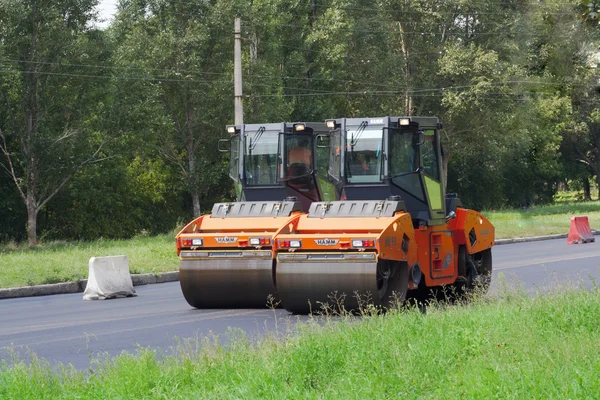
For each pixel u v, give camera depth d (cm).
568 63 7525
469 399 806
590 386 816
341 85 7531
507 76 7212
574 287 1673
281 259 1700
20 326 1739
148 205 6512
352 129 1894
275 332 1466
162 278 2766
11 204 5709
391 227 1672
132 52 5859
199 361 1052
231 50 6206
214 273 1841
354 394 844
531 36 7394
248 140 2164
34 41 5294
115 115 5522
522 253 3469
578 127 8812
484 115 7356
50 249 4012
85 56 5378
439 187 1928
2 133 5400
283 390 878
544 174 9406
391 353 1031
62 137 5350
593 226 5059
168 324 1677
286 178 2128
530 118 7825
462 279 1978
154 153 6456
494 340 1100
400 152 1875
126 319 1786
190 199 6906
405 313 1455
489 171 8825
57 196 5919
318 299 1667
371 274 1631
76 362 1273
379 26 7556
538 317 1270
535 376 859
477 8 7512
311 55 7262
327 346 1066
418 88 7588
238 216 1888
